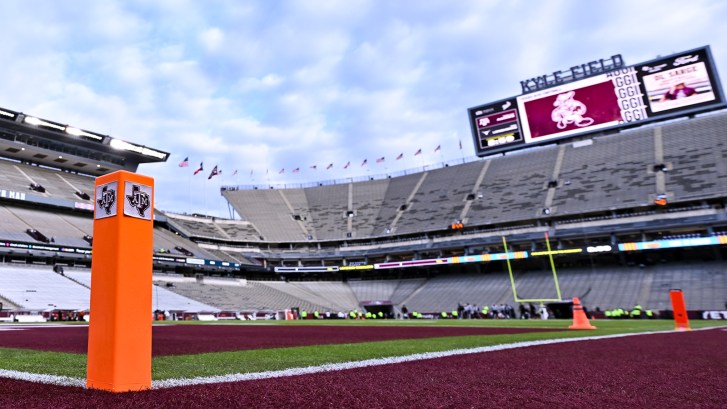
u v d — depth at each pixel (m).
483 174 58.75
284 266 57.09
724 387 3.71
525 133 50.38
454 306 43.62
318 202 67.88
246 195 70.06
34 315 26.84
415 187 63.53
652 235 40.00
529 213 47.41
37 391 3.28
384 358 5.85
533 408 2.91
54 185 50.78
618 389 3.59
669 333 12.53
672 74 44.00
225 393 3.27
